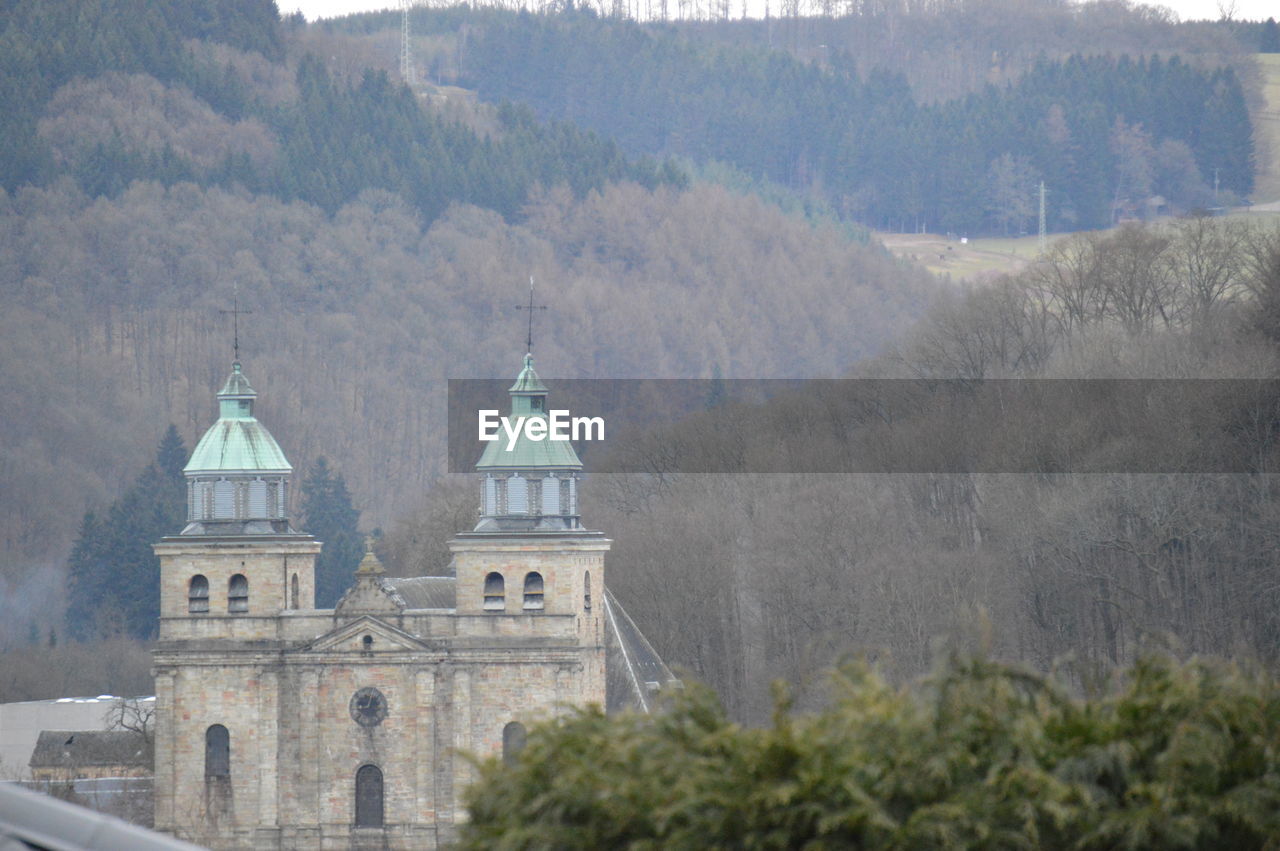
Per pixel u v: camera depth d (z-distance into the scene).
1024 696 164.62
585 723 162.25
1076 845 152.38
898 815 152.25
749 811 151.00
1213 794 155.00
